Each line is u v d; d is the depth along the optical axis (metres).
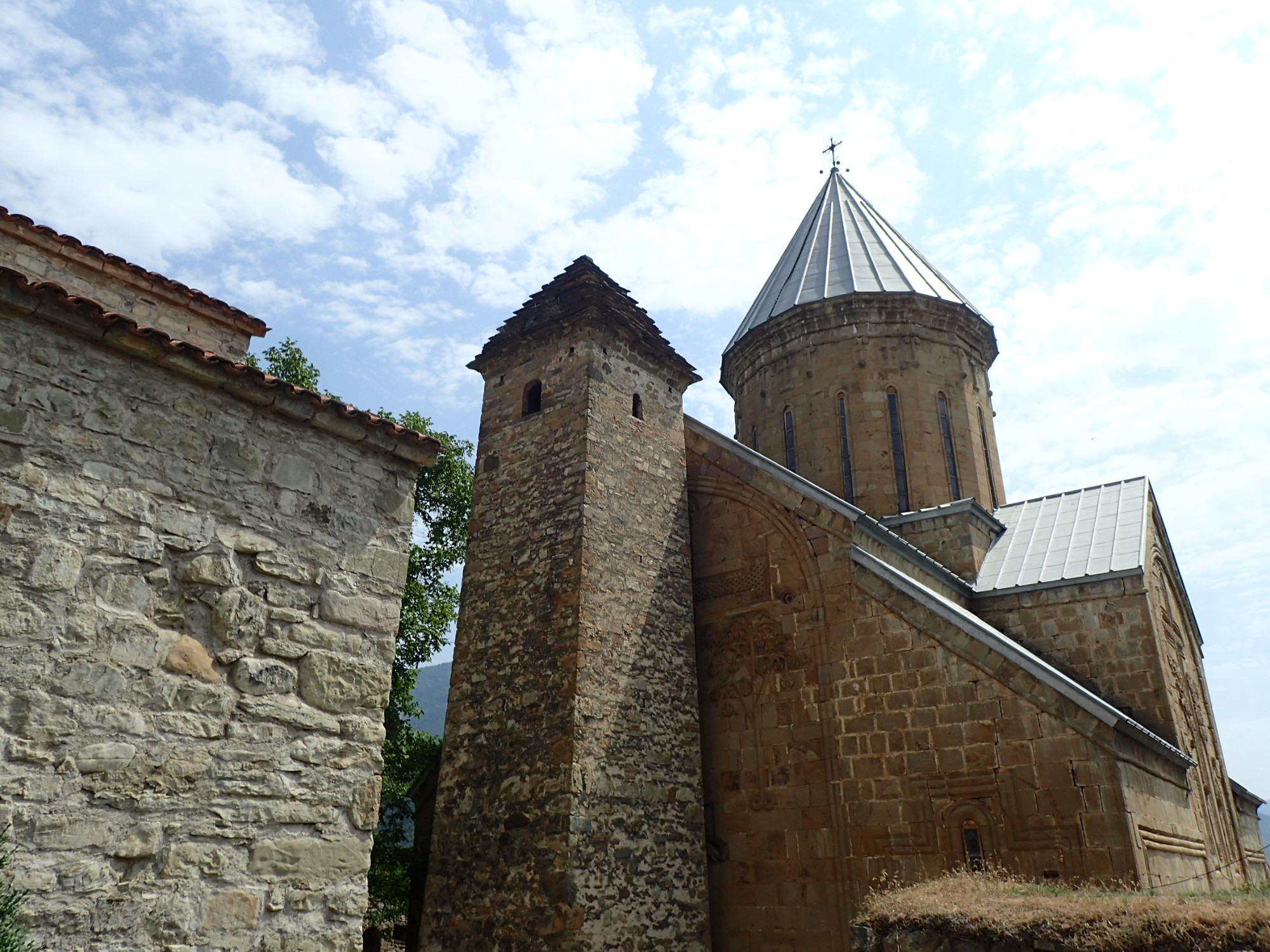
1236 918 6.48
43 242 11.40
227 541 6.86
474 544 16.20
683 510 17.11
